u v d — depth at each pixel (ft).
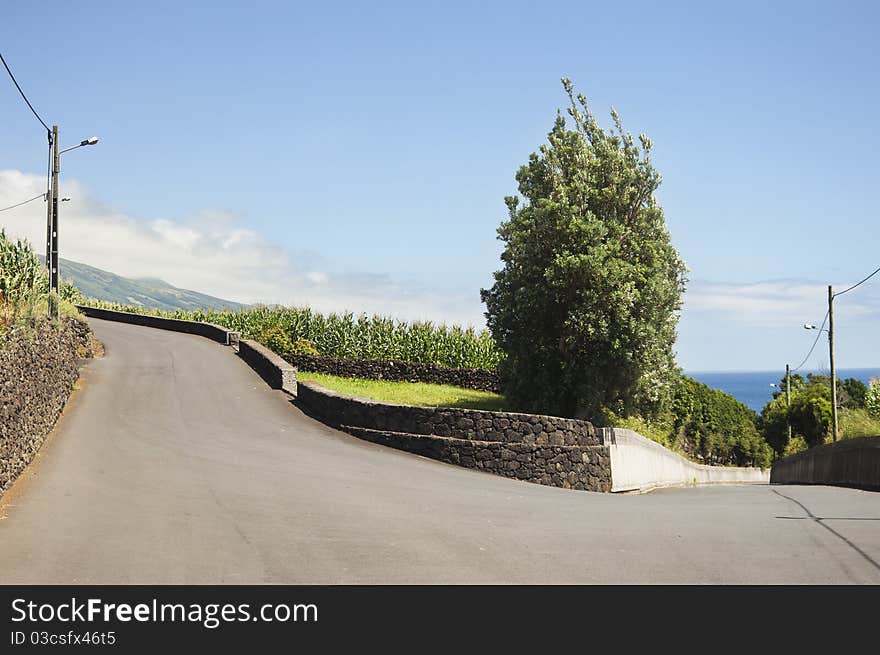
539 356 85.30
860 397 199.31
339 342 122.62
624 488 65.26
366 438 63.67
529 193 88.69
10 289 57.31
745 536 32.07
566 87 89.81
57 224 74.28
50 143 73.92
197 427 63.82
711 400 185.47
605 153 86.94
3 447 38.50
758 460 188.85
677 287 88.07
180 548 28.71
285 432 64.34
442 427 59.82
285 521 33.68
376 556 27.73
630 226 86.43
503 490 48.42
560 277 80.94
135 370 94.63
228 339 124.57
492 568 26.16
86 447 52.60
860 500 50.06
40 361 53.62
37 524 32.50
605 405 84.23
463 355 121.90
